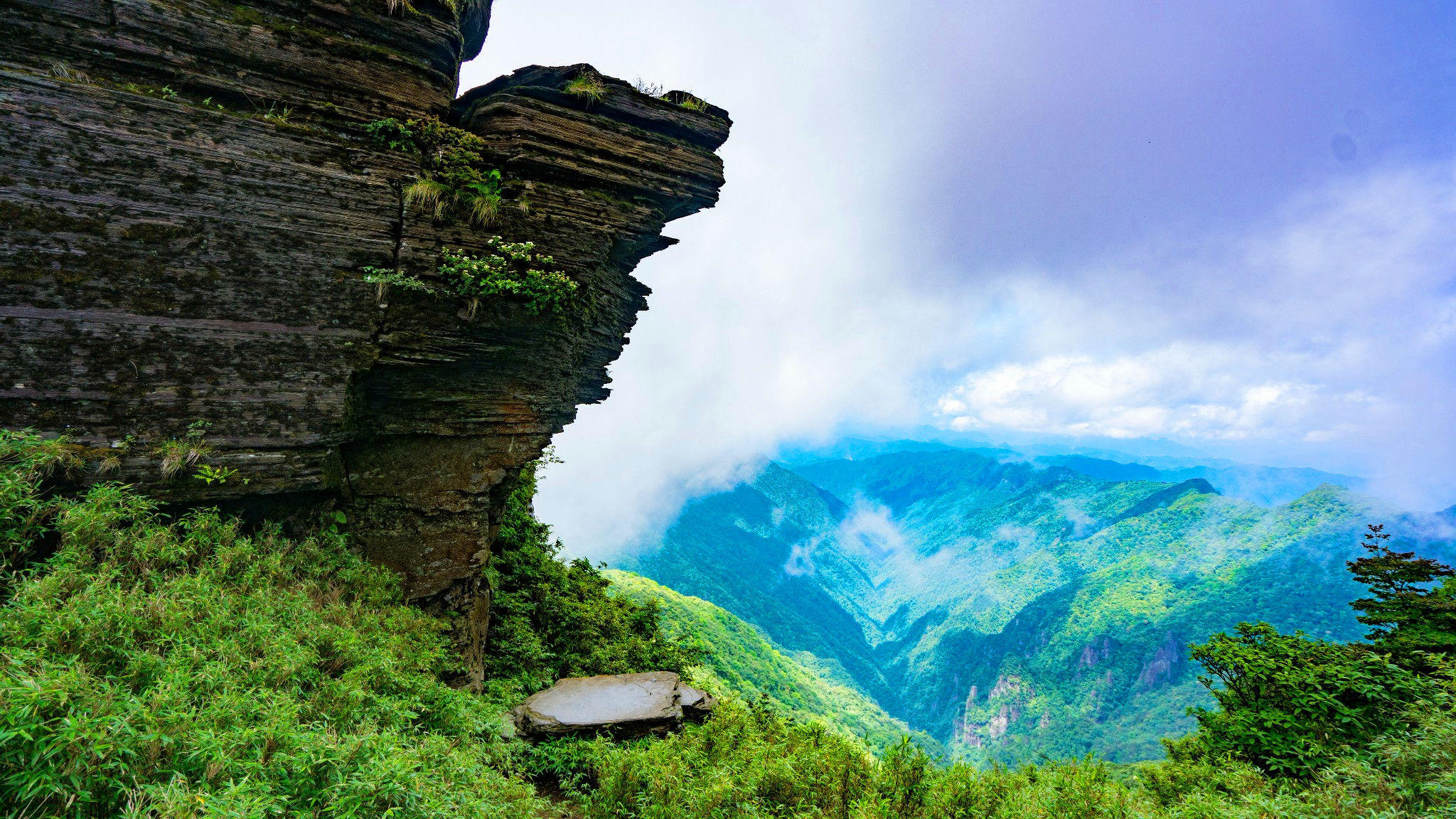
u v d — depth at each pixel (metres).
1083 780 7.36
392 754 4.08
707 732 8.89
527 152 9.80
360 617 6.85
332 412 7.91
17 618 4.03
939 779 7.55
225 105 7.69
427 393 9.09
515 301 9.45
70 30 6.73
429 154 9.01
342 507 8.62
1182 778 8.00
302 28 8.16
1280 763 7.89
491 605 12.16
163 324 6.89
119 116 6.73
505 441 10.08
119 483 6.43
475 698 8.07
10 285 6.18
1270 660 8.83
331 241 7.96
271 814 3.35
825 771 7.36
